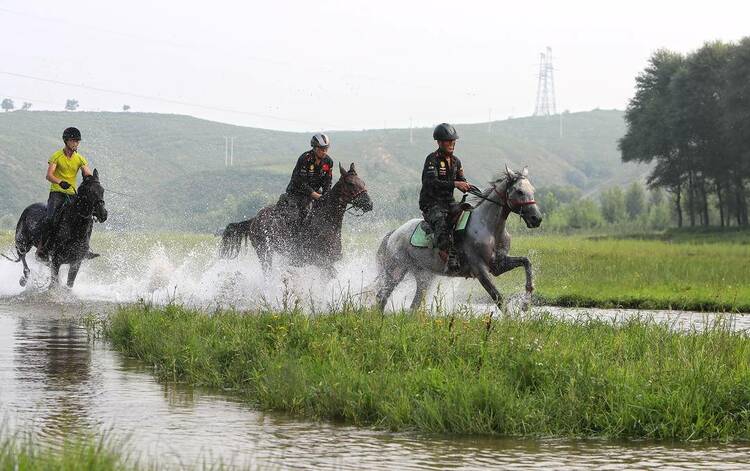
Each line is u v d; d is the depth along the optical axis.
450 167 15.34
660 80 99.50
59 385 10.18
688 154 91.56
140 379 10.70
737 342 11.39
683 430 8.16
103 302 19.61
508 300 15.05
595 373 9.10
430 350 10.47
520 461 7.29
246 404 9.41
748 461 7.36
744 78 84.31
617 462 7.29
